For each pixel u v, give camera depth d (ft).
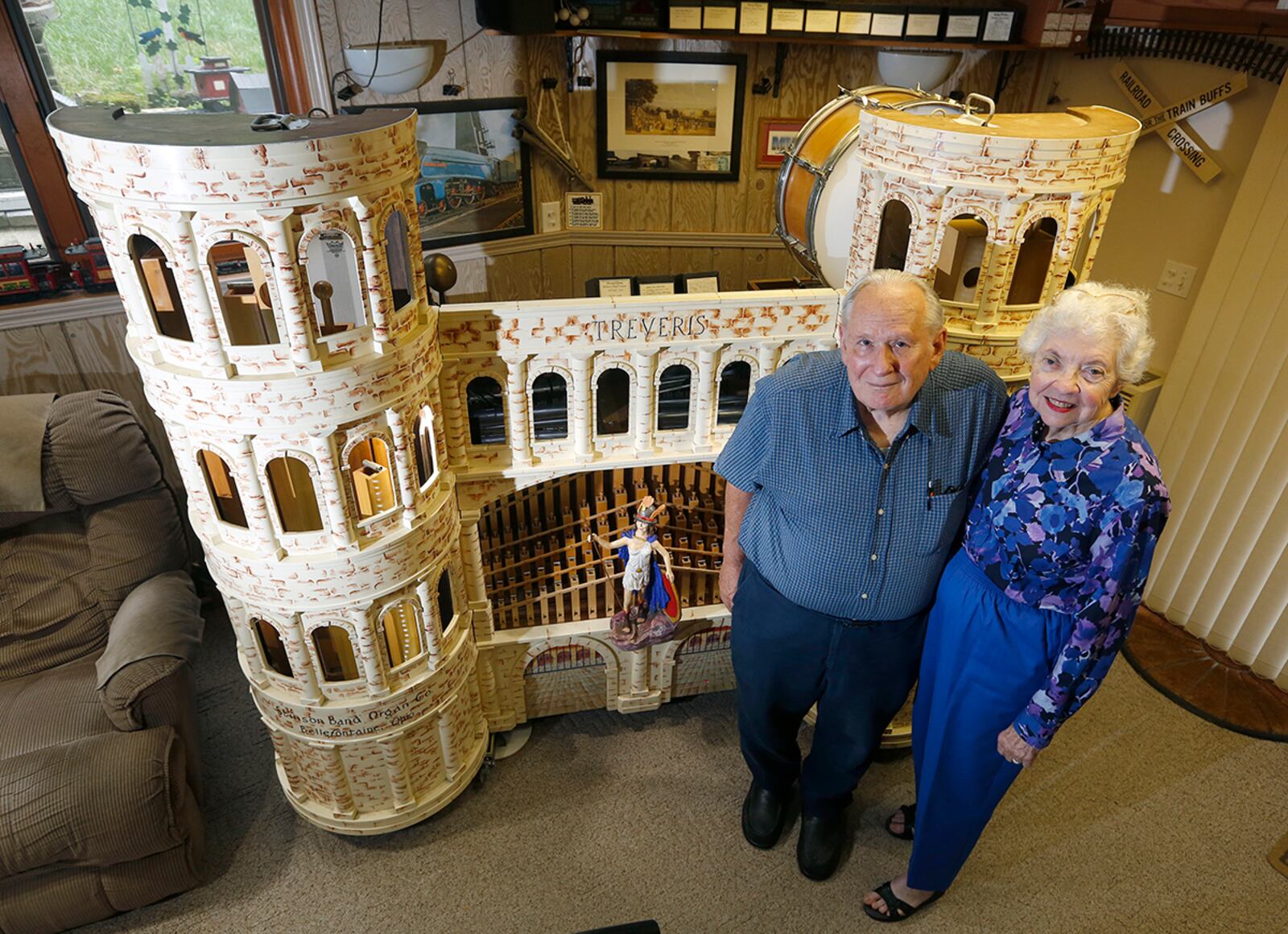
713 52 9.63
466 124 9.34
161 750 6.48
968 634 5.53
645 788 7.96
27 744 6.68
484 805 7.80
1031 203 5.85
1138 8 8.87
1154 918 6.85
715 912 6.92
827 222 7.34
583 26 8.71
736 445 5.75
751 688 6.50
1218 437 8.87
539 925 6.81
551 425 7.22
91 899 6.53
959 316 6.43
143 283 4.98
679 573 8.09
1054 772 8.09
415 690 6.68
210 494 5.78
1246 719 8.67
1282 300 8.00
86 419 7.29
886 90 7.39
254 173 4.39
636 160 10.18
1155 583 9.99
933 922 6.84
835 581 5.69
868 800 7.91
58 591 7.52
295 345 4.92
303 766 7.04
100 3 7.75
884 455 5.28
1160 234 9.32
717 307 6.39
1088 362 4.46
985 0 9.74
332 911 6.92
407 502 5.90
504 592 7.93
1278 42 7.74
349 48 8.27
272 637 7.22
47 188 8.14
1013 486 5.11
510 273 10.44
